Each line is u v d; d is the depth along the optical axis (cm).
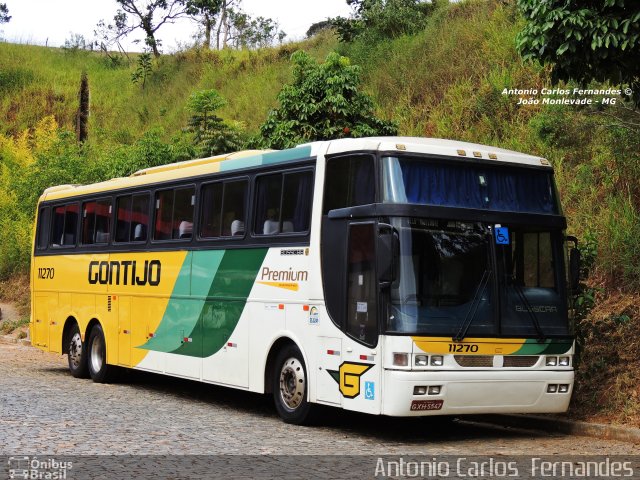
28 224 3064
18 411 1172
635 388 1109
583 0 984
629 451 942
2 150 3856
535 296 1038
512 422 1156
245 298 1205
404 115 2320
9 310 2808
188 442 954
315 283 1066
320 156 1087
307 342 1077
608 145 1609
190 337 1330
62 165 2953
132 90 4500
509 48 2245
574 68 1014
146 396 1416
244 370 1199
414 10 3053
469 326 981
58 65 5269
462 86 2227
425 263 978
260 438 998
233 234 1248
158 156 2658
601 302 1392
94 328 1634
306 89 1989
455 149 1035
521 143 1836
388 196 989
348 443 980
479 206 1030
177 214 1398
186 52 4588
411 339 948
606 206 1578
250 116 3225
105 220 1623
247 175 1231
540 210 1073
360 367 988
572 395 1153
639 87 1077
